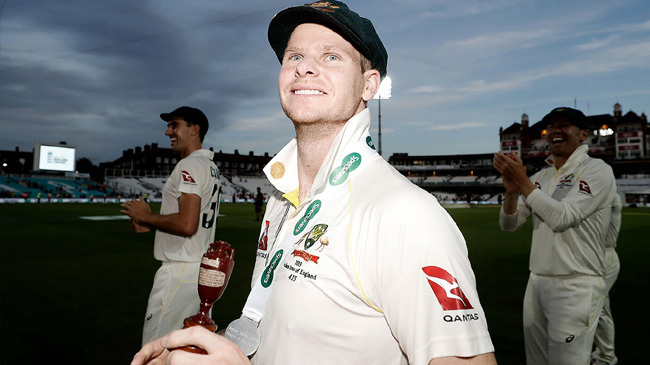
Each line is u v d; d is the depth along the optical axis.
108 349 3.92
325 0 1.19
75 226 16.14
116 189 62.12
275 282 1.04
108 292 6.07
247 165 102.19
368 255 0.91
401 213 0.88
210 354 0.88
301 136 1.21
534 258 3.11
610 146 74.19
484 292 6.22
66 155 58.81
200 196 2.90
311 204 1.10
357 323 0.91
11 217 20.28
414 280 0.84
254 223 19.25
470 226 18.30
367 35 1.18
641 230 16.44
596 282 2.87
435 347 0.80
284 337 0.95
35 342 4.07
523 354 3.85
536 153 82.06
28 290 6.14
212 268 1.07
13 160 78.81
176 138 3.32
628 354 3.91
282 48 1.38
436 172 92.00
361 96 1.22
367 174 1.05
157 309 2.90
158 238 3.03
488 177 83.44
